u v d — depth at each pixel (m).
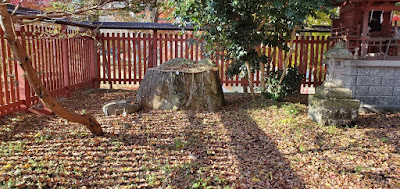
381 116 7.16
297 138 5.52
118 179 4.07
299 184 4.00
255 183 4.02
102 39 10.33
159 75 7.57
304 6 6.41
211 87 7.63
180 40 10.19
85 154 4.64
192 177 4.15
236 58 7.75
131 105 7.20
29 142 4.90
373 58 7.61
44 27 7.16
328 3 7.07
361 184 3.88
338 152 4.88
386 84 7.59
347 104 6.20
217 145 5.33
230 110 7.63
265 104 7.82
